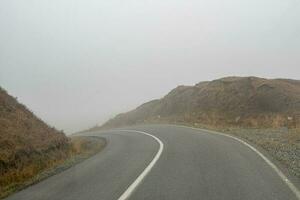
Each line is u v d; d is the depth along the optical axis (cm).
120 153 1752
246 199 846
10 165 1418
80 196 953
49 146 1830
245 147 1644
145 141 2202
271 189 921
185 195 898
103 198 916
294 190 908
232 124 3053
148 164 1348
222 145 1736
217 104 3572
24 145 1622
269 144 1706
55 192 1023
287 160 1299
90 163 1507
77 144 2270
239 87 3562
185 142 1947
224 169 1177
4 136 1566
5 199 1003
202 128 2808
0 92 2075
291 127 2464
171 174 1141
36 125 2048
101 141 2628
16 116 1919
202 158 1399
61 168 1436
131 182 1067
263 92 3275
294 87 3459
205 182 1016
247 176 1069
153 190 961
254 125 2842
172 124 3478
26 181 1238
